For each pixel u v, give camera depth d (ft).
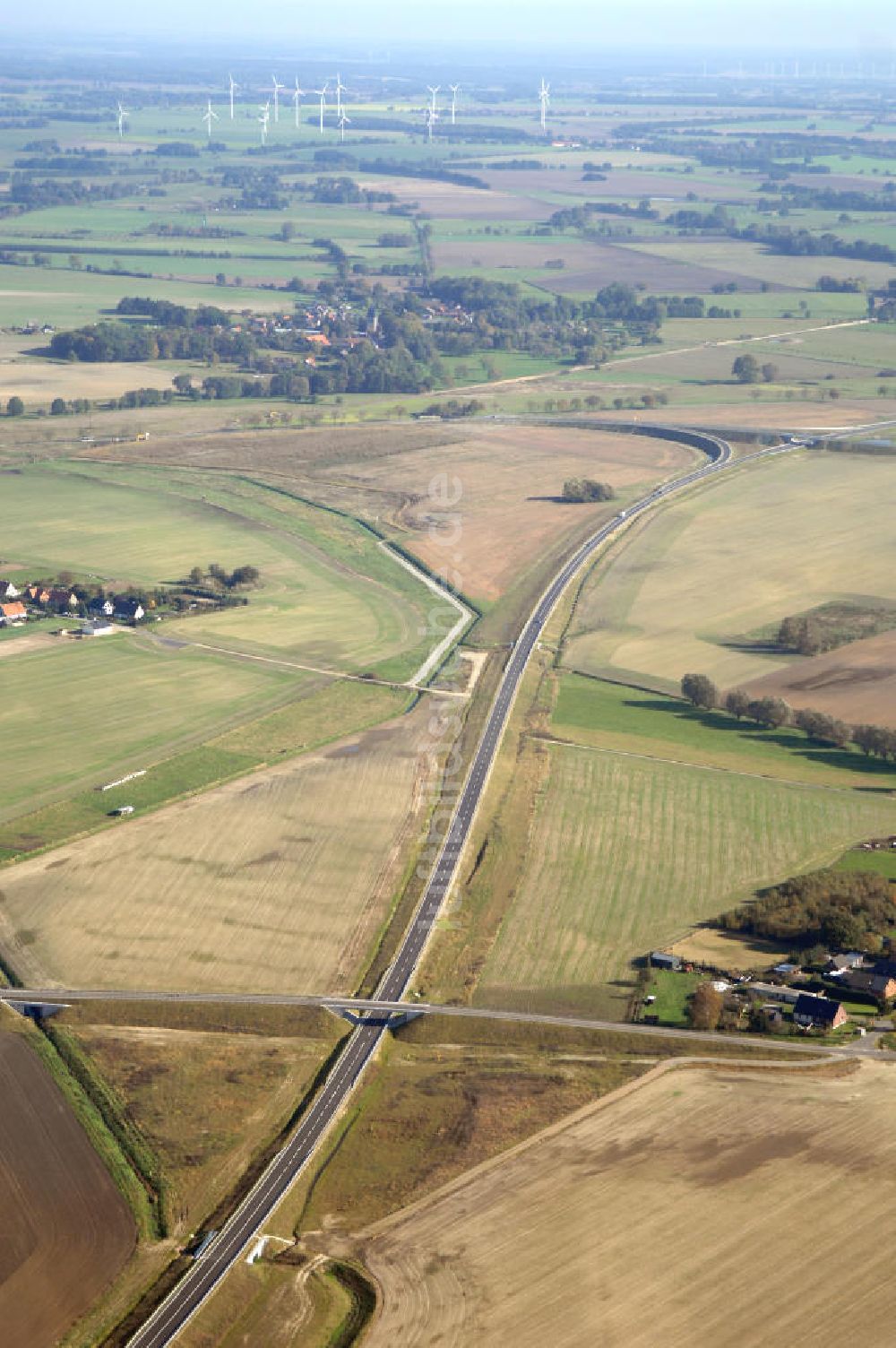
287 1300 368.68
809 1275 371.56
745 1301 363.56
